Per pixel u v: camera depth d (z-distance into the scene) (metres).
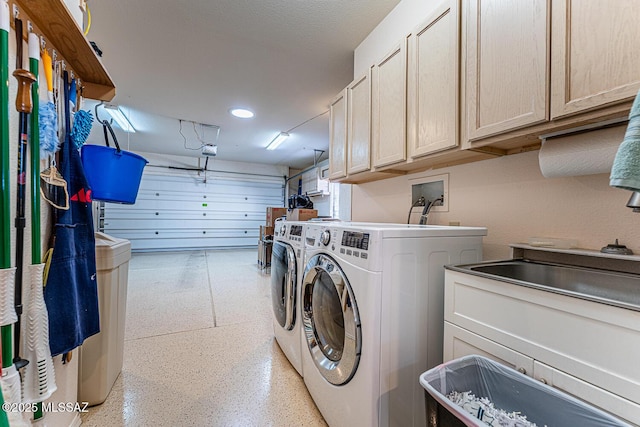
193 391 1.59
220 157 7.45
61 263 1.00
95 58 1.15
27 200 0.87
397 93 1.67
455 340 1.00
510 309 0.83
